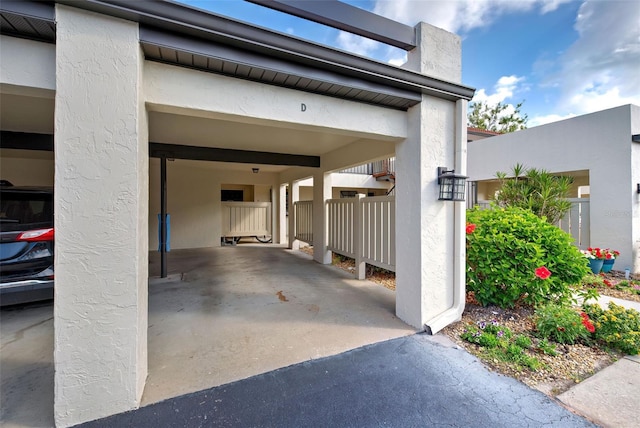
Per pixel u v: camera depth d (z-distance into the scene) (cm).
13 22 165
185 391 210
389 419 184
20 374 228
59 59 171
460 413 189
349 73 258
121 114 184
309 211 802
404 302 338
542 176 631
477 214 418
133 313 191
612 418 182
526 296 348
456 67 334
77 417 180
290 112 259
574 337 274
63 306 176
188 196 919
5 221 328
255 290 466
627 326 269
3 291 318
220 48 209
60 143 172
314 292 457
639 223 599
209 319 342
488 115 2255
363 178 1218
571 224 682
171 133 473
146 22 187
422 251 312
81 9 174
